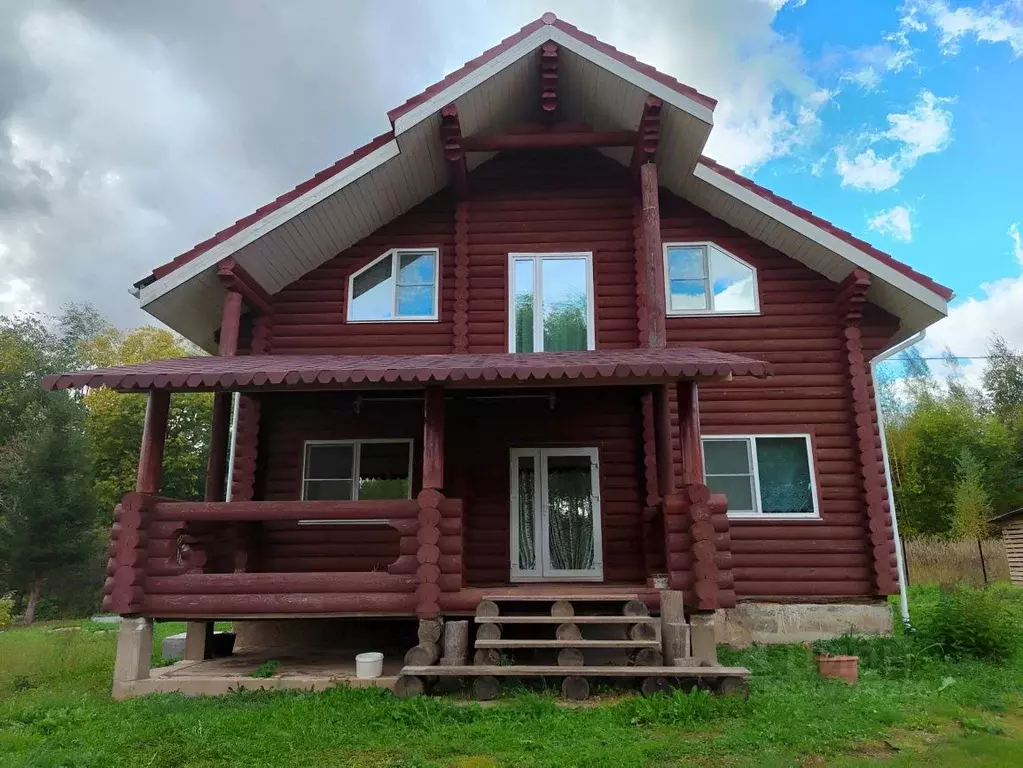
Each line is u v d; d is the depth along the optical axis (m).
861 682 7.65
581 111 11.48
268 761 5.26
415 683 6.97
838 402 10.96
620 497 10.80
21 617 25.56
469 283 11.49
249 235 9.81
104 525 33.19
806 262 11.37
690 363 7.68
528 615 8.10
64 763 5.14
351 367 7.84
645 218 10.20
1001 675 7.89
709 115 9.86
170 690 7.51
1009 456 32.28
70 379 7.59
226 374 7.61
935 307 10.23
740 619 10.27
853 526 10.55
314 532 10.72
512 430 11.09
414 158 10.69
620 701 6.62
